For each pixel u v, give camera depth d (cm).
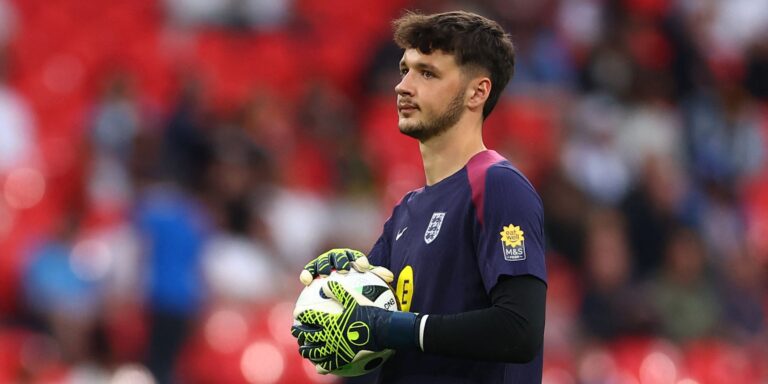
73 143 4009
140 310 2992
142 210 3175
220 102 4497
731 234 4434
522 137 4316
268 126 4016
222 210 3456
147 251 3016
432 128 1255
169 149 3612
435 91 1246
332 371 1216
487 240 1186
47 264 3122
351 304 1194
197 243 3080
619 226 4047
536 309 1151
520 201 1190
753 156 5000
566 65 4959
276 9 5000
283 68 4828
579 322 3559
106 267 3011
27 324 3123
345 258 1245
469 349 1152
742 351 3762
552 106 4700
